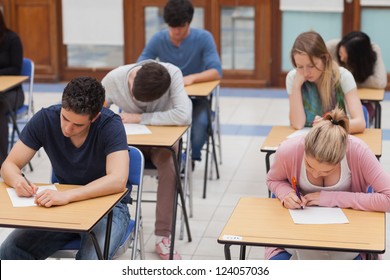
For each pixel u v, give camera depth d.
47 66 9.47
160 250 4.41
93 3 9.20
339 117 3.16
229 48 9.12
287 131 4.51
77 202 3.23
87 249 3.31
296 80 4.53
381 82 5.70
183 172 4.92
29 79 6.43
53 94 8.86
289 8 8.82
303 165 3.25
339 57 5.75
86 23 9.28
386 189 3.15
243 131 7.38
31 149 3.52
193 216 5.14
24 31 9.41
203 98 5.49
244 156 6.59
